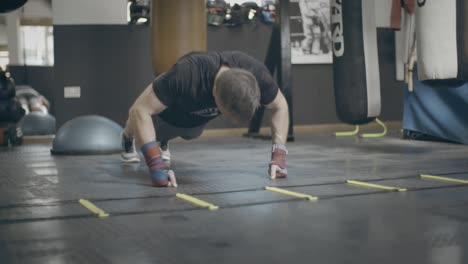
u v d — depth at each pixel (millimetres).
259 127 6559
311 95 7270
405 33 5656
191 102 2582
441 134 5355
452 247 1661
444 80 3494
